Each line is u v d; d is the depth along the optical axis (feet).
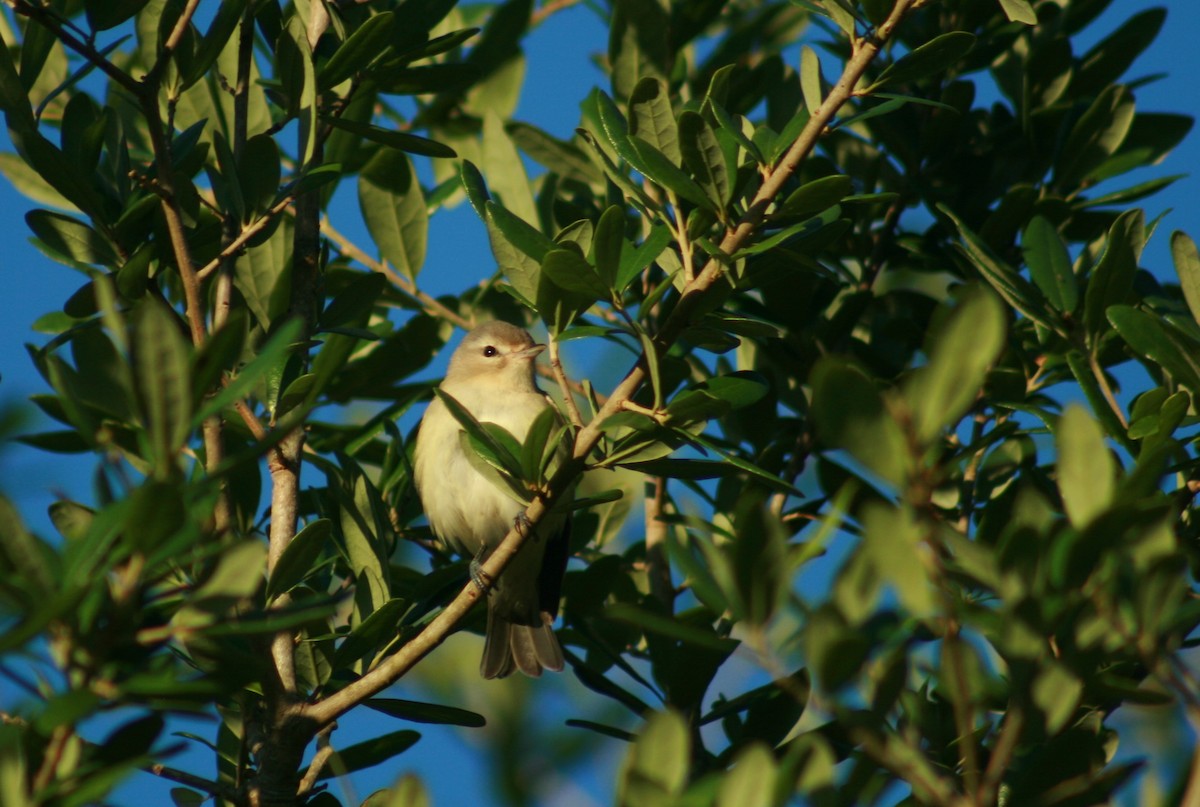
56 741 17.34
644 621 16.80
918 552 14.87
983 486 34.40
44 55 30.27
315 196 34.27
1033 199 35.99
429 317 39.83
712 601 17.19
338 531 32.78
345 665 30.22
